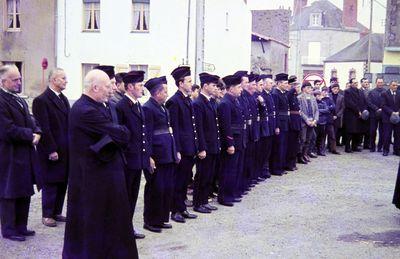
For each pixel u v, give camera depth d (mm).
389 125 15859
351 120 16281
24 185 7129
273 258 6703
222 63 28625
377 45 51500
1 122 6988
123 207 5797
